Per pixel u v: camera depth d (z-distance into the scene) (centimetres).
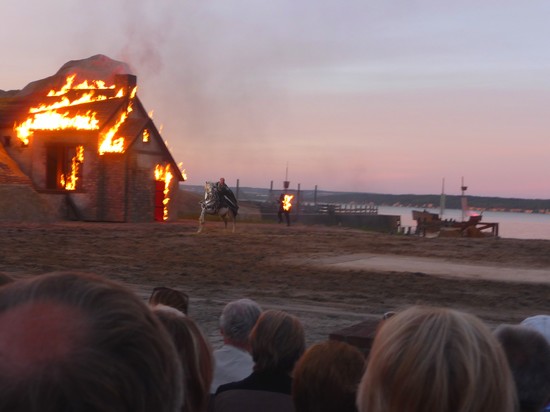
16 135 3872
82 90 4009
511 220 16288
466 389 186
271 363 416
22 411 114
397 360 191
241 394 400
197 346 346
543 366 311
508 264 2308
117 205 3688
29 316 122
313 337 1189
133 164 3728
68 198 3734
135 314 128
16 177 3672
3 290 130
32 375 115
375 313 1434
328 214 6291
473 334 194
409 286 1809
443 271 2103
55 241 2619
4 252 2253
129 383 122
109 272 1923
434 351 189
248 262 2219
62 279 132
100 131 3659
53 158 3844
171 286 1722
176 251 2450
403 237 3192
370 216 6469
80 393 117
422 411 187
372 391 196
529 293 1747
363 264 2230
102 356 121
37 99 4078
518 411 283
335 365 308
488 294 1722
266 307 1466
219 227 3631
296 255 2425
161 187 3956
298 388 312
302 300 1575
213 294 1623
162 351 129
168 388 129
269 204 7000
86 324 123
